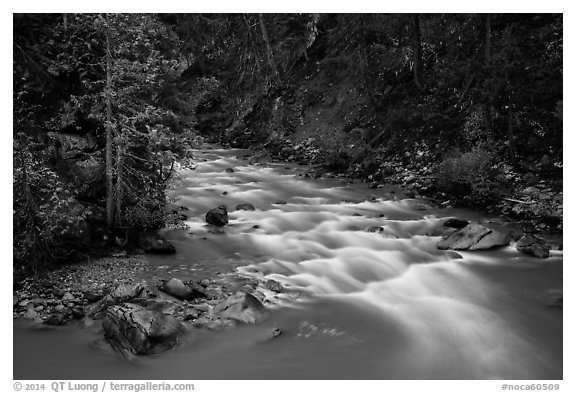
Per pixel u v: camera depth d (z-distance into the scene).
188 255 11.48
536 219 13.98
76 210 10.69
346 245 12.82
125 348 7.37
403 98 22.25
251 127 27.98
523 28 17.48
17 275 9.30
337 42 27.52
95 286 9.45
